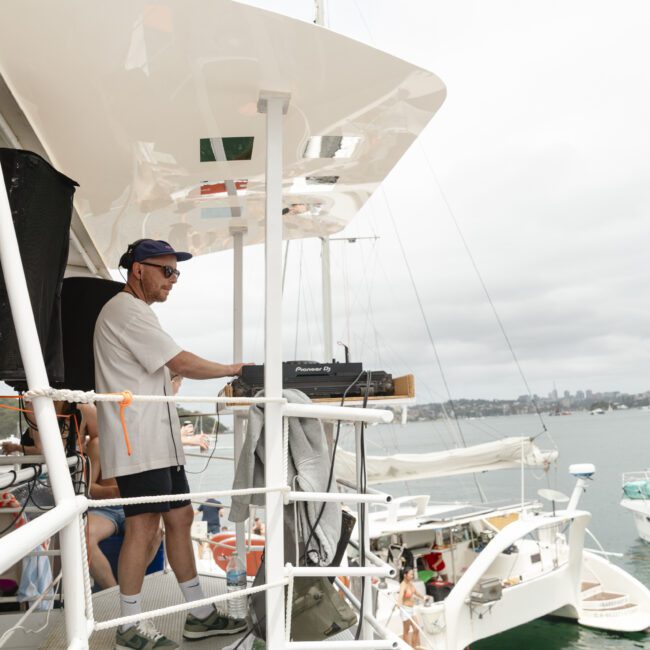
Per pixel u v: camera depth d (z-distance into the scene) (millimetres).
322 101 2318
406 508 12133
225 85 2174
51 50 1916
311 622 2119
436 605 9766
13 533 916
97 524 3879
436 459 12109
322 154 2854
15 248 1314
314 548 2139
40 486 3104
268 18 1842
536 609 10984
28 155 1823
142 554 2398
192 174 2980
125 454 2348
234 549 3279
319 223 3920
